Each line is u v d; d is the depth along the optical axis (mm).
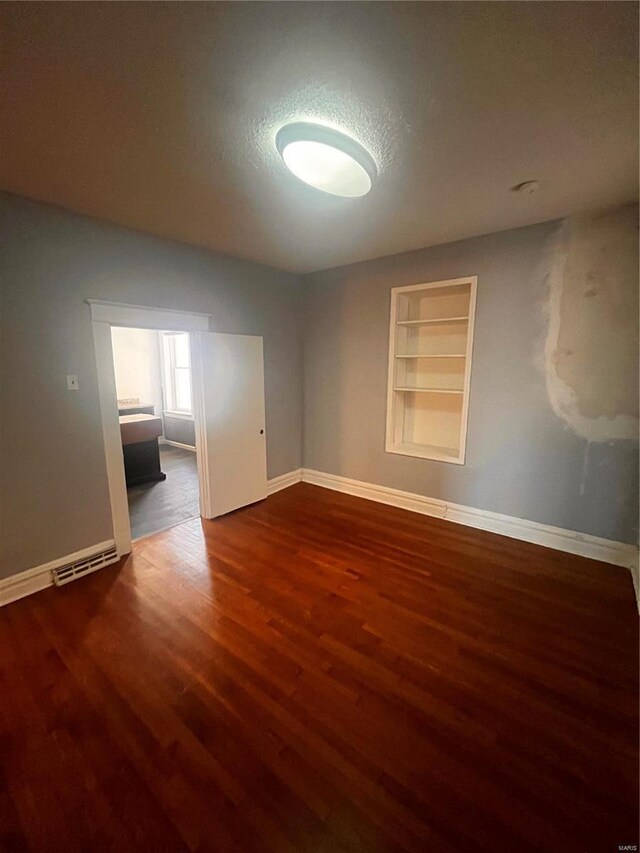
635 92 1406
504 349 3025
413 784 1340
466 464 3357
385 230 2855
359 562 2803
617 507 2701
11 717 1597
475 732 1522
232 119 1570
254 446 3908
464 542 3096
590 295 2631
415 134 1668
